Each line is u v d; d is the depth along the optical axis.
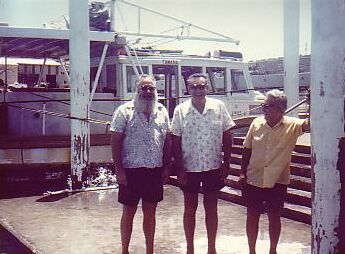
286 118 4.27
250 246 4.43
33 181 8.97
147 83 4.43
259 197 4.33
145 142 4.43
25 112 9.55
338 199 3.31
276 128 4.22
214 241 4.61
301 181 6.98
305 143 8.45
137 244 5.28
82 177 8.72
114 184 9.19
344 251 3.32
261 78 25.73
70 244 5.33
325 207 3.35
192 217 4.58
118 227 6.08
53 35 9.40
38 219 6.53
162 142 4.53
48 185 9.06
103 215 6.76
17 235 5.72
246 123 9.74
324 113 3.32
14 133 9.48
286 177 4.30
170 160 4.61
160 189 4.54
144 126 4.43
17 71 12.73
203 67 11.12
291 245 5.16
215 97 11.27
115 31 9.93
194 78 4.50
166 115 4.61
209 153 4.50
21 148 8.73
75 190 8.63
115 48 10.44
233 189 7.91
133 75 10.48
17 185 8.85
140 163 4.41
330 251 3.35
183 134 4.52
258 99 12.78
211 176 4.53
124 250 4.50
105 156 9.57
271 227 4.37
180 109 4.57
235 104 11.59
